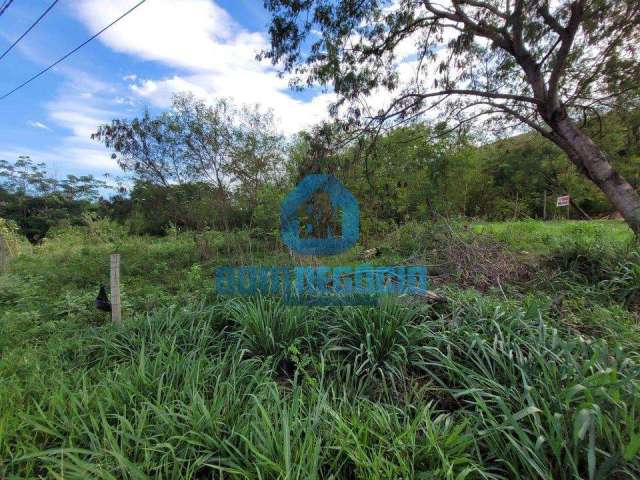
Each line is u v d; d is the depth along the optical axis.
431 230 5.21
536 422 1.44
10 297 4.48
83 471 1.30
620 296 3.27
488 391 1.80
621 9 3.66
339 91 4.62
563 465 1.39
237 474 1.41
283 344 2.52
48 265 6.72
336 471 1.42
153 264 6.45
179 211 7.89
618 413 1.45
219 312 3.10
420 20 4.67
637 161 7.80
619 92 4.67
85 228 10.83
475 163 7.82
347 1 4.29
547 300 2.98
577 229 5.71
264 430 1.50
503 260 4.20
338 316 2.78
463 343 2.24
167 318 2.96
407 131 5.80
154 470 1.45
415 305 2.80
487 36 4.34
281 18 4.34
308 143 5.01
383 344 2.36
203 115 6.79
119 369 2.19
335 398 1.88
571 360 1.78
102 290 3.42
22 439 1.62
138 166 7.18
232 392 1.86
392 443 1.51
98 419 1.71
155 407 1.61
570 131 4.45
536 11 3.78
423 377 2.18
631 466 1.31
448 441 1.48
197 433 1.52
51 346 2.69
